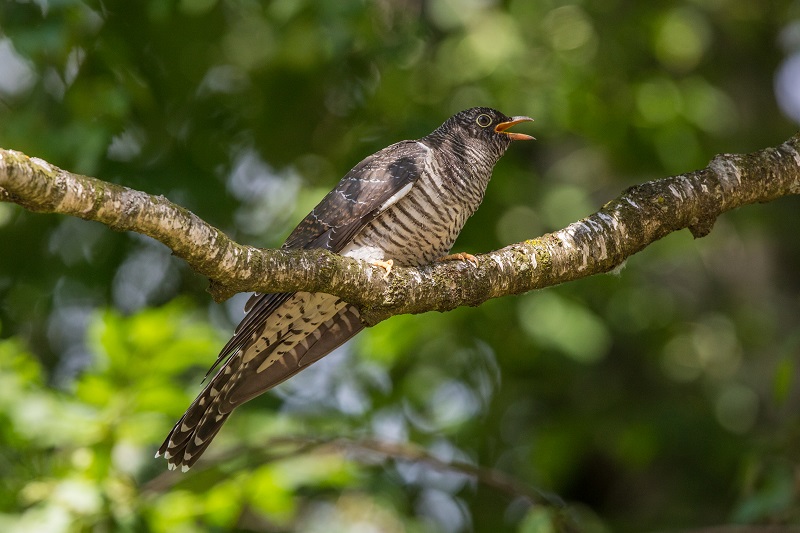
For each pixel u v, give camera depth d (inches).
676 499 525.7
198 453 282.5
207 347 345.1
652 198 258.7
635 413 513.0
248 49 482.3
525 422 534.6
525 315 464.8
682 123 512.4
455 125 337.1
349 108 483.5
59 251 458.3
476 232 476.1
